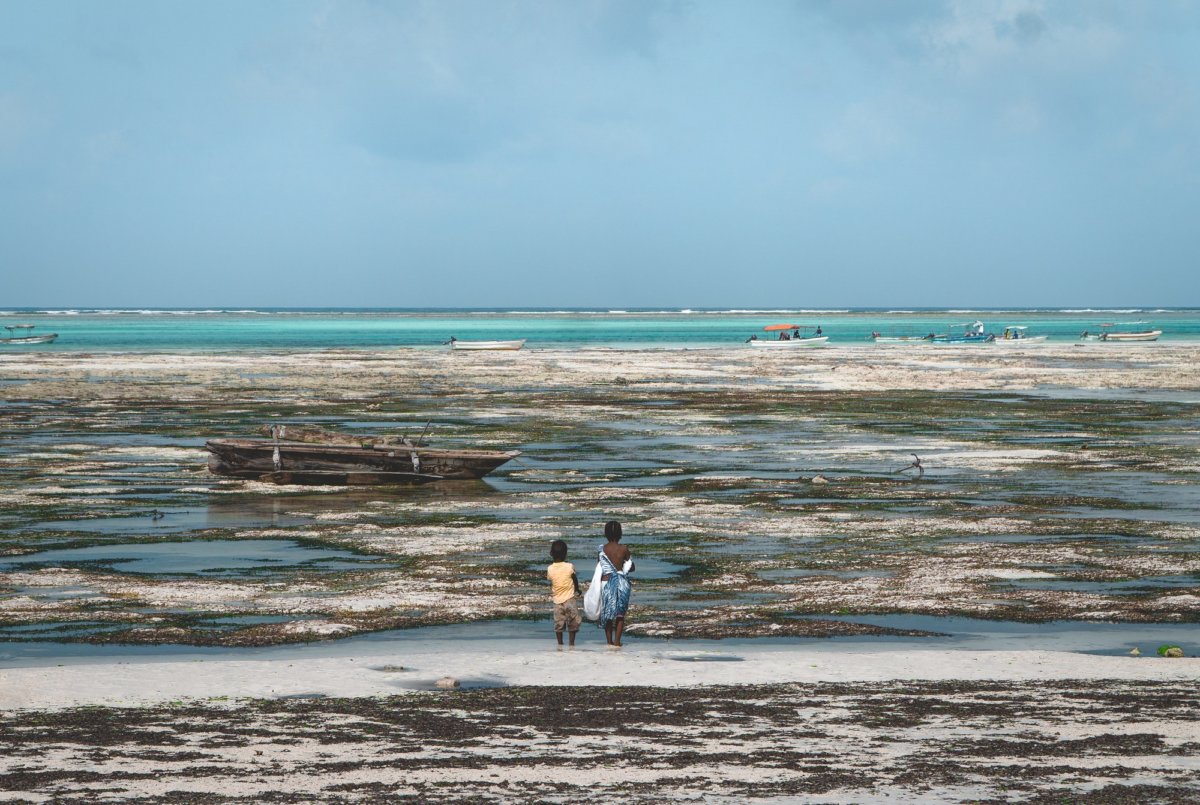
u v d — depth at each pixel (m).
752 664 19.42
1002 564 28.95
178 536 33.19
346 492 42.06
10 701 16.73
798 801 12.34
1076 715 15.96
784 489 42.06
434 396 83.81
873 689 17.58
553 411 72.81
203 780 12.92
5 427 61.69
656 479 45.03
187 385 92.62
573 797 12.43
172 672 18.75
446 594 25.89
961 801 12.32
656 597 25.84
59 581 27.00
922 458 50.62
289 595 25.72
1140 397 84.31
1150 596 25.47
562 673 18.78
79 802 12.11
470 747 14.34
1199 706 16.47
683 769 13.47
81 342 186.25
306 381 97.81
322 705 16.53
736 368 118.50
